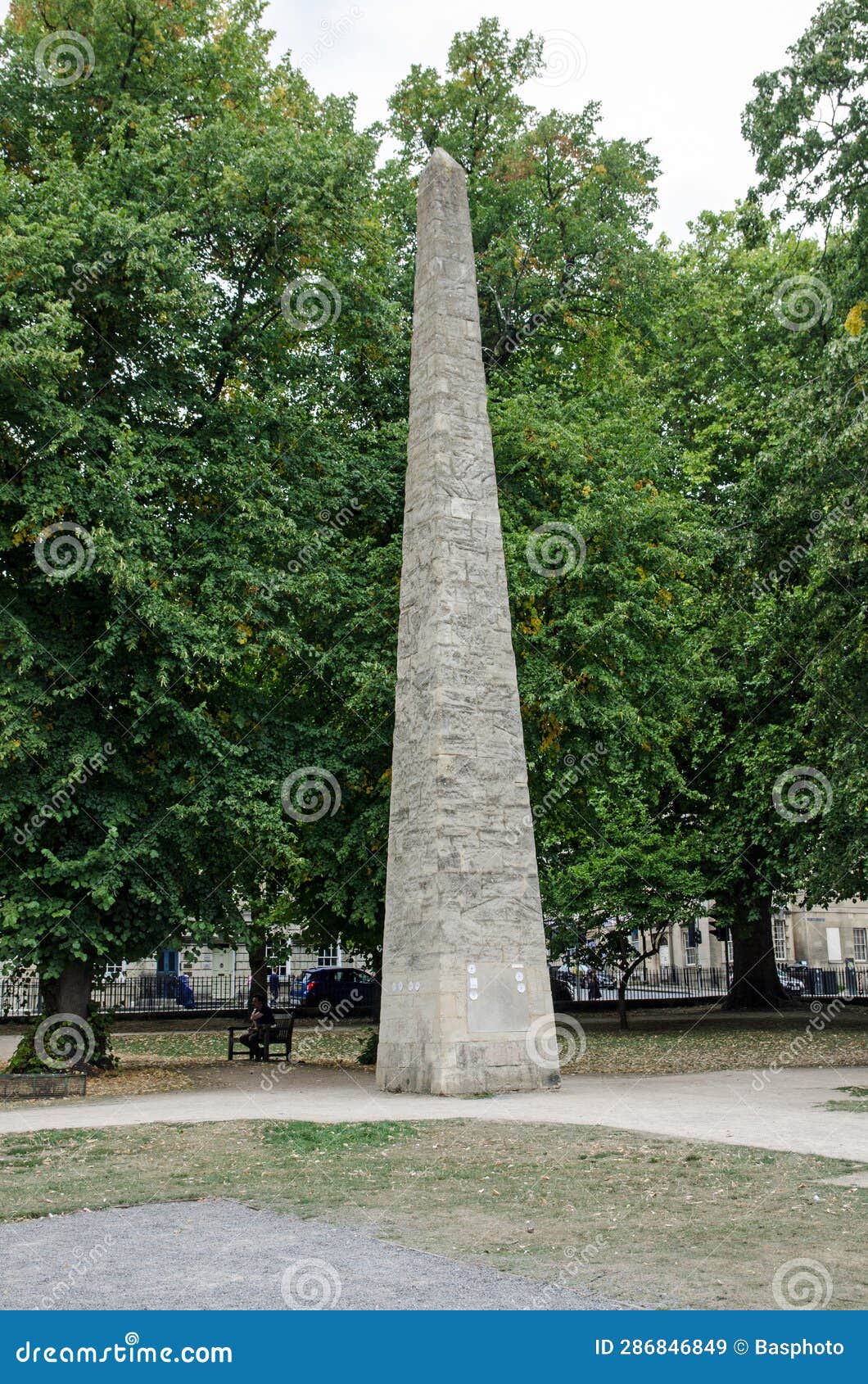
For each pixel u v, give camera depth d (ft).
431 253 72.02
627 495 85.92
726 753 103.60
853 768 71.00
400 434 84.64
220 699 78.84
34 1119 52.80
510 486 87.40
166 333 72.69
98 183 71.72
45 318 62.85
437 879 62.59
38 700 66.95
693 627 100.99
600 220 104.99
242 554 73.56
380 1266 26.71
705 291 117.91
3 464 68.44
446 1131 46.98
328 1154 42.34
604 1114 51.55
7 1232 30.83
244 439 77.30
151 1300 24.49
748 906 111.65
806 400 71.97
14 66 77.00
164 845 73.51
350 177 80.69
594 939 112.37
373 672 75.25
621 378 111.24
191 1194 35.42
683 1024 114.42
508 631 68.13
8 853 69.31
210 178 77.36
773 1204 32.60
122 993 144.87
